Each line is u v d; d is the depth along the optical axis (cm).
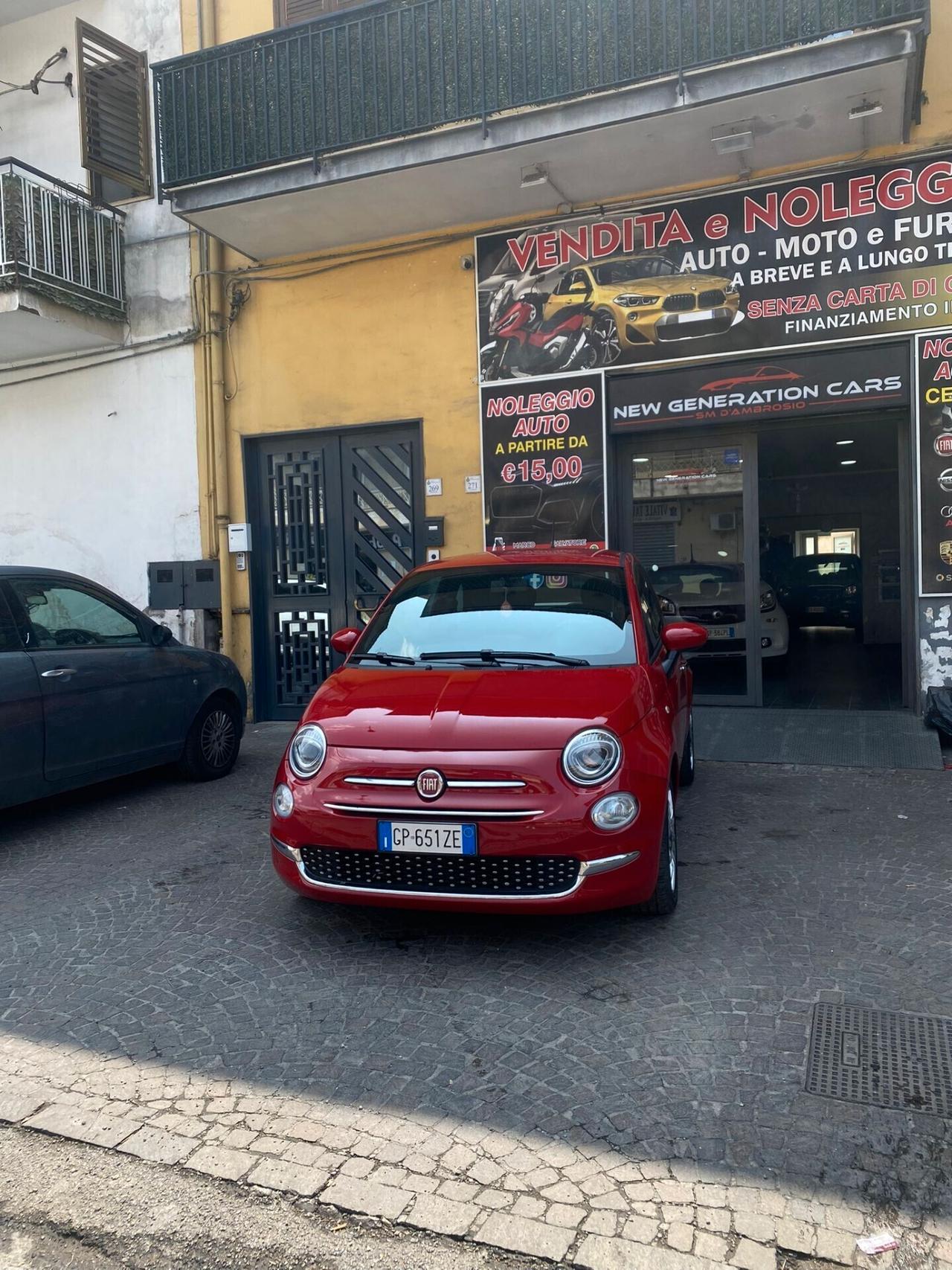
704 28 675
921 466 746
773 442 1312
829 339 765
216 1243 239
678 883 471
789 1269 224
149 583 1011
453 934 418
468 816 368
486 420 871
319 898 396
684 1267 225
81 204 972
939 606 751
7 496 1087
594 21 702
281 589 981
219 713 725
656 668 463
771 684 1034
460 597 516
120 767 629
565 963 385
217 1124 285
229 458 983
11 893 484
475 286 870
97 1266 234
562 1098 293
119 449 1028
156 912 452
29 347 1026
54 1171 268
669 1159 263
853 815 579
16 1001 365
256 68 812
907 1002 345
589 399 836
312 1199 252
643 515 869
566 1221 240
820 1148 266
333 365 932
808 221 765
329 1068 313
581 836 364
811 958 383
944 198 730
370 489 940
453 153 746
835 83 650
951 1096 288
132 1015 352
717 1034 327
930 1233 233
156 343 998
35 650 575
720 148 721
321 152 780
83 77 945
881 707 853
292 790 398
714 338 796
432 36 753
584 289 833
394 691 429
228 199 825
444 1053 321
